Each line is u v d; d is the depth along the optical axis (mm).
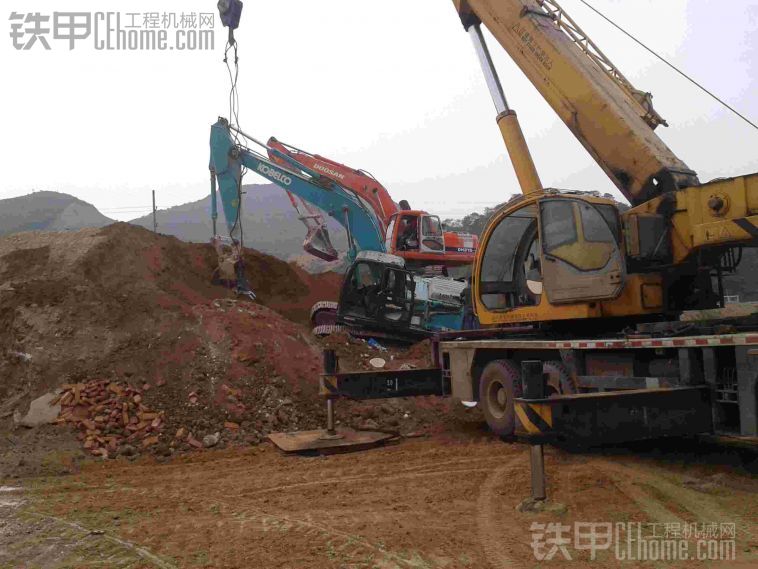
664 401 6379
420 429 10273
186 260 16047
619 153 8984
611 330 8727
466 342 10070
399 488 6602
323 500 6250
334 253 22172
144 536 5227
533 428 5637
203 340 10789
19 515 5867
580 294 8148
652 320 8336
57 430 8852
